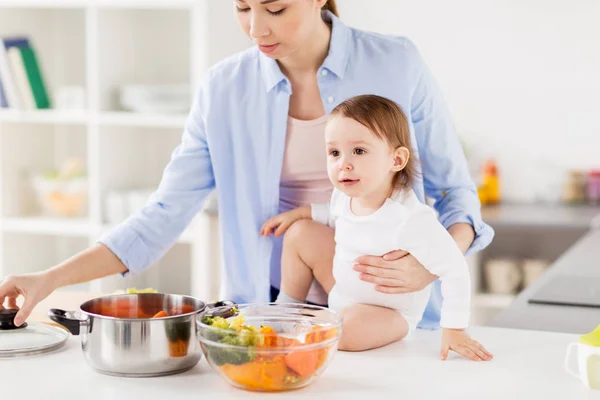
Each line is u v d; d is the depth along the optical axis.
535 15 3.85
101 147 3.88
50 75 4.32
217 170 1.81
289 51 1.57
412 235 1.45
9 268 4.13
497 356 1.40
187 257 4.14
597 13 3.78
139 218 1.72
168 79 4.18
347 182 1.46
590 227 3.32
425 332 1.58
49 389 1.22
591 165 3.87
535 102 3.90
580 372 1.25
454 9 3.94
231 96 1.80
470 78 3.96
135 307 1.43
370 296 1.54
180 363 1.30
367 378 1.27
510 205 3.85
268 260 1.84
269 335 1.20
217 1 3.66
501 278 3.76
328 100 1.73
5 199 4.09
